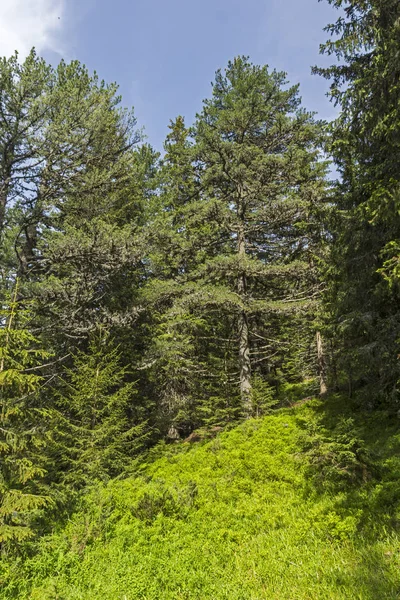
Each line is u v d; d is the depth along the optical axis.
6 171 13.59
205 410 17.17
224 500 9.45
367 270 10.60
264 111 18.62
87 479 11.09
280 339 23.02
